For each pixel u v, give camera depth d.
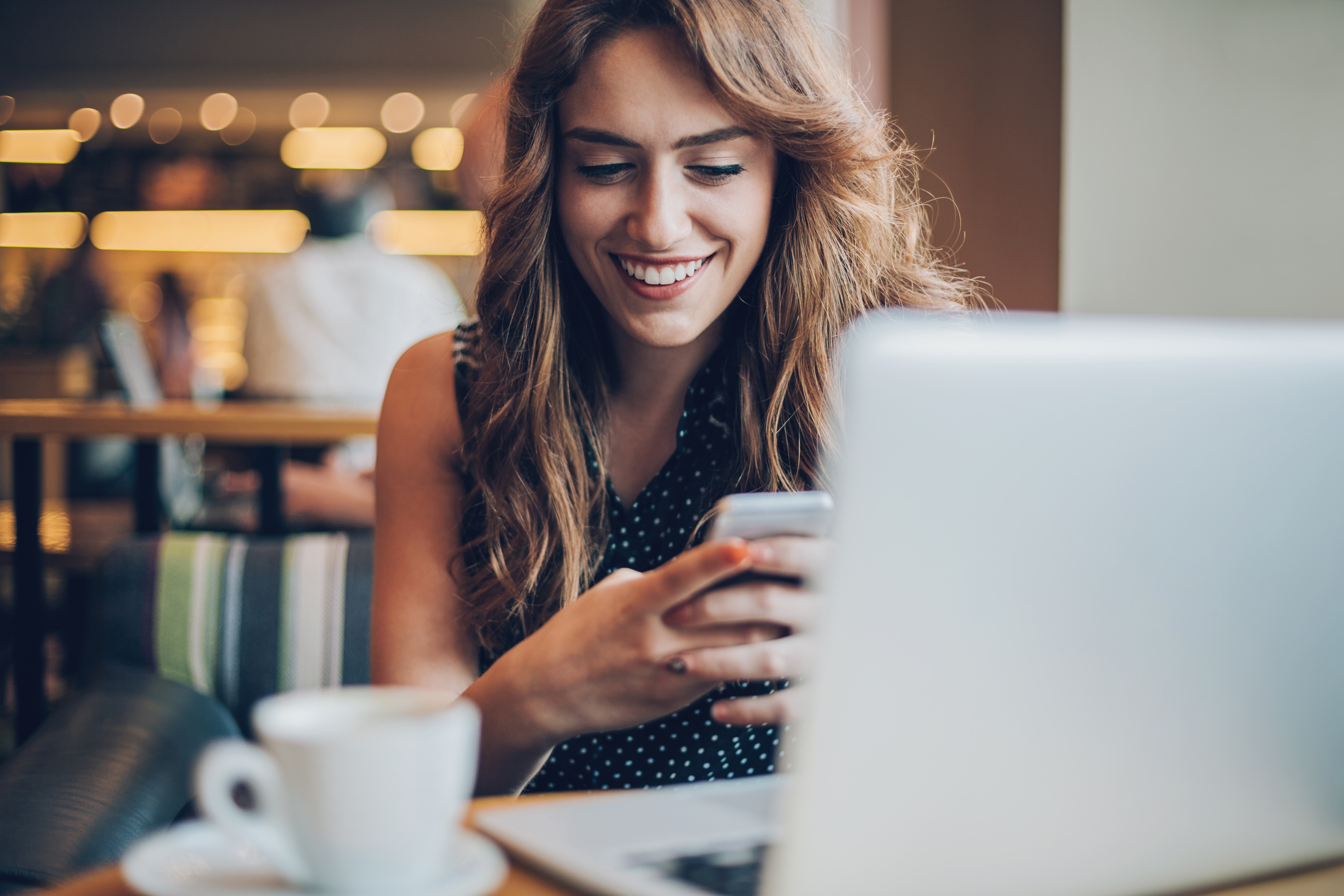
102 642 1.63
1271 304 1.95
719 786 0.70
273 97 8.07
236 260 8.59
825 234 1.20
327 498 2.88
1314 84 1.94
